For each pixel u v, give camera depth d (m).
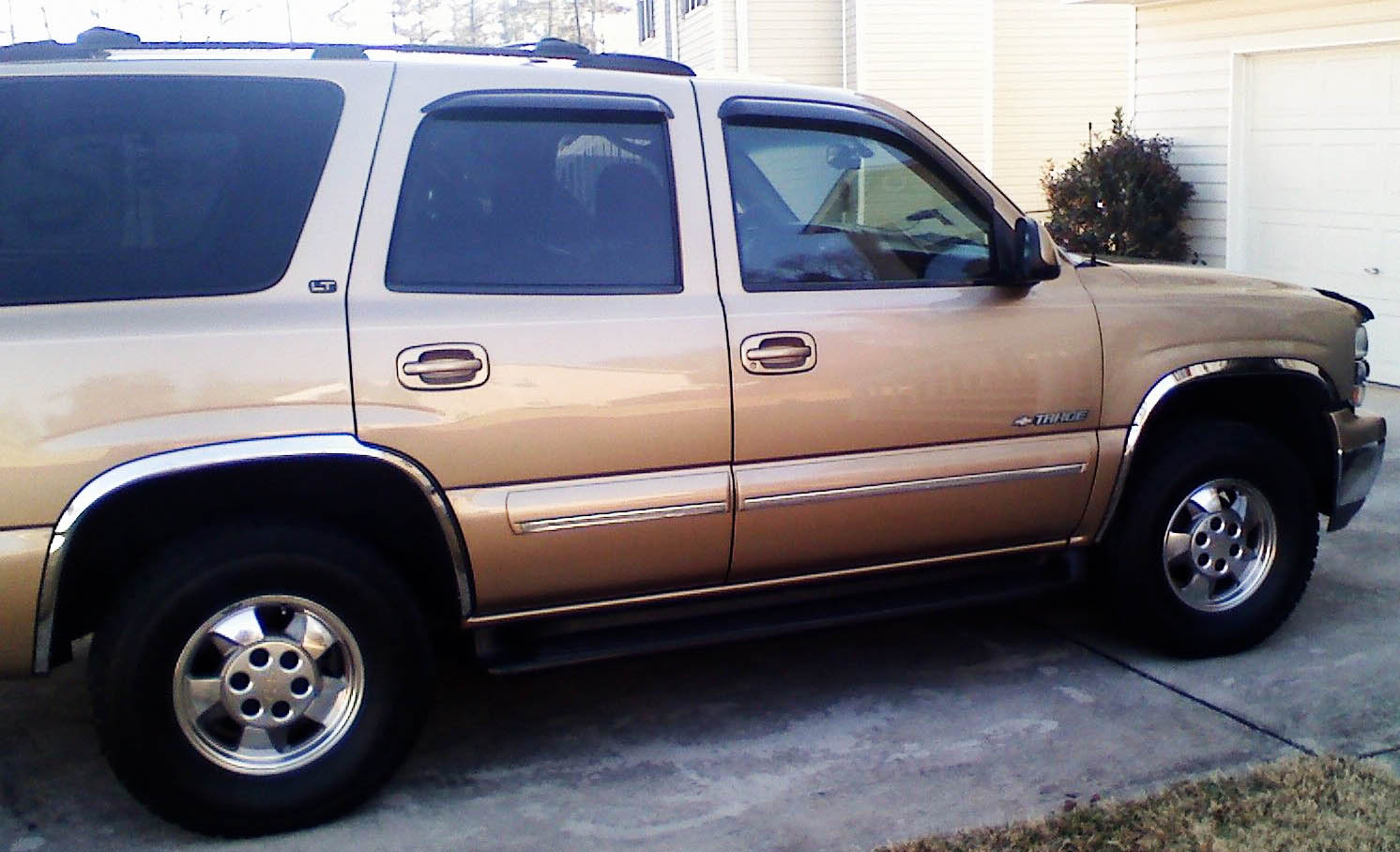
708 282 4.12
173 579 3.57
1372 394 9.52
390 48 4.14
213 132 3.68
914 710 4.62
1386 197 9.62
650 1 29.66
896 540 4.46
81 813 3.97
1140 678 4.87
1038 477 4.56
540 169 3.99
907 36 21.17
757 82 4.39
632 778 4.16
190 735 3.65
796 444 4.20
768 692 4.83
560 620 4.16
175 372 3.50
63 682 4.97
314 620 3.76
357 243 3.73
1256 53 10.57
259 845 3.75
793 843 3.72
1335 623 5.40
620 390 3.95
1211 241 11.27
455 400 3.76
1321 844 3.55
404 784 4.14
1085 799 3.93
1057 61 21.81
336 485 3.80
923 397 4.36
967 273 4.52
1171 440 4.89
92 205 3.56
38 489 3.40
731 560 4.23
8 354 3.38
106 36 3.90
